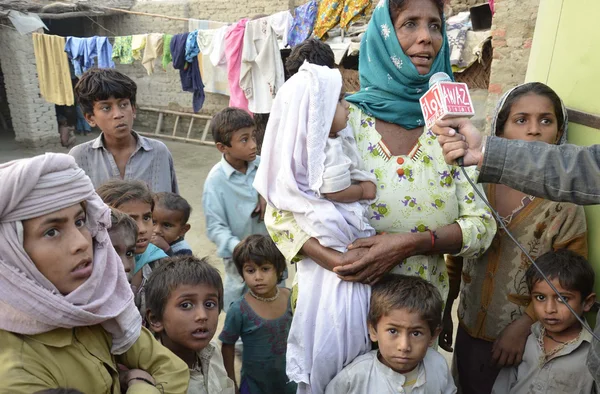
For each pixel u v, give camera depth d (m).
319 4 6.16
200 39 7.26
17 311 1.09
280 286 2.75
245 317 2.40
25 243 1.09
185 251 2.56
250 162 2.92
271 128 1.61
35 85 9.59
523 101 1.78
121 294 1.30
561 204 1.79
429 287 1.55
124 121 2.63
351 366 1.58
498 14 4.81
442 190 1.65
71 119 11.87
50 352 1.14
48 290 1.11
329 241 1.53
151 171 2.82
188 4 10.36
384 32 1.62
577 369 1.71
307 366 1.63
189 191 7.42
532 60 2.39
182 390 1.37
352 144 1.62
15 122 9.78
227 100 10.77
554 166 1.26
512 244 1.87
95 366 1.21
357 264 1.51
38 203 1.07
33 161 1.08
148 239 2.05
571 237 1.79
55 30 12.41
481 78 5.59
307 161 1.54
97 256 1.24
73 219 1.15
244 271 2.37
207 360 1.74
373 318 1.55
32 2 8.94
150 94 11.84
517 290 1.88
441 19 1.65
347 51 6.17
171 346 1.67
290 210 1.57
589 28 1.83
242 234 2.89
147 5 10.81
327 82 1.53
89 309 1.16
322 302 1.60
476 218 1.67
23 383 1.05
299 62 2.64
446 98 1.30
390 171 1.63
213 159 9.59
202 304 1.62
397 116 1.64
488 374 2.02
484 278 1.96
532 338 1.84
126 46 8.16
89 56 8.56
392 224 1.63
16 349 1.09
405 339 1.49
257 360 2.42
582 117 1.83
